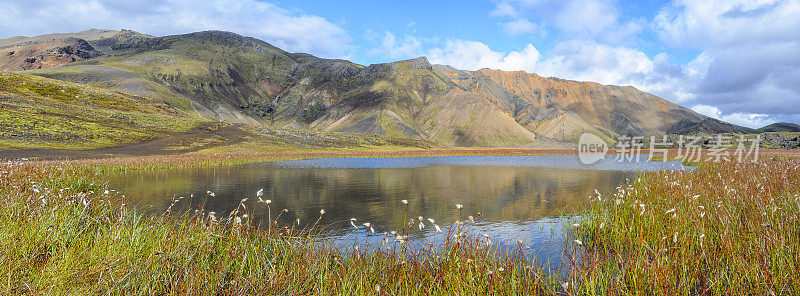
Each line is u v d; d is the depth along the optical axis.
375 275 4.52
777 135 107.50
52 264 3.72
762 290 3.98
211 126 101.31
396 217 10.79
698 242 5.41
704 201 7.96
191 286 3.58
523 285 4.51
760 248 4.82
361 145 115.88
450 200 14.23
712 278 4.50
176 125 92.81
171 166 34.12
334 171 30.05
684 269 4.34
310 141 105.00
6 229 4.46
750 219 6.25
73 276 3.51
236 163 41.38
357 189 17.78
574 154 81.12
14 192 7.55
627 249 6.12
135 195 14.45
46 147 50.16
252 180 21.75
